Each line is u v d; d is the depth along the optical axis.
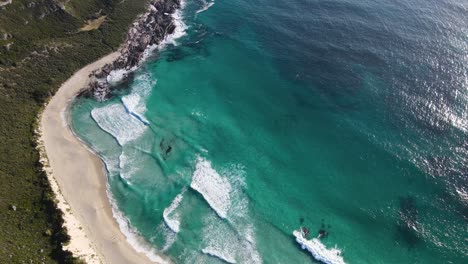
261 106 88.19
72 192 67.44
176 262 58.62
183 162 74.56
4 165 68.06
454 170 71.75
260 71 98.44
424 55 100.06
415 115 83.06
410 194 69.06
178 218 64.75
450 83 90.12
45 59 94.94
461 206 66.50
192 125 82.94
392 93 88.88
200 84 94.44
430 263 59.44
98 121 83.12
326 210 66.94
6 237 56.16
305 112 86.19
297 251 60.66
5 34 94.25
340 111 85.75
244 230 63.16
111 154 75.94
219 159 75.38
